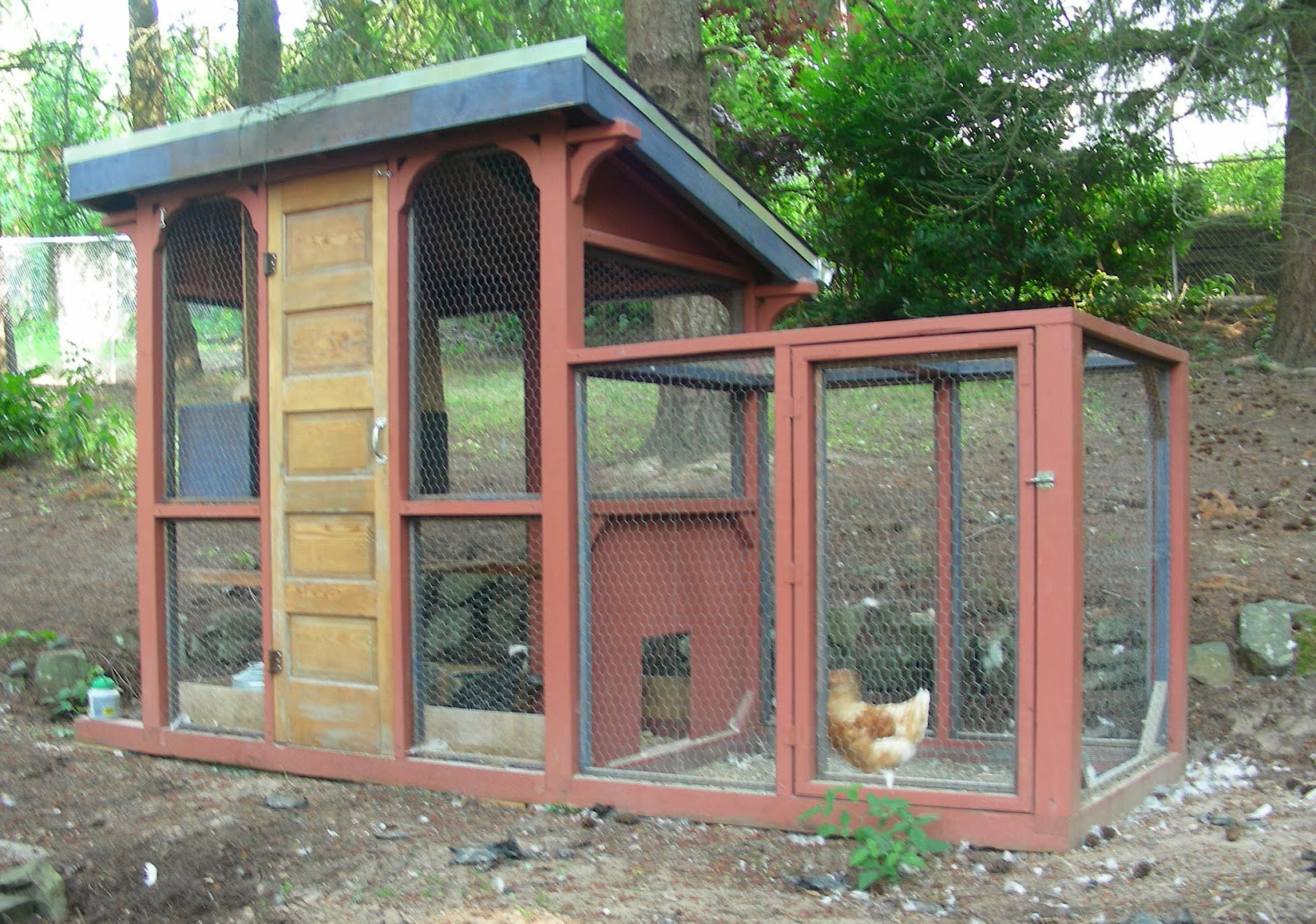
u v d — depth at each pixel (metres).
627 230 5.07
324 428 5.13
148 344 5.71
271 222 5.27
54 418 11.12
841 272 12.64
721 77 13.11
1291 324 11.93
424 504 4.88
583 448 4.64
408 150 4.89
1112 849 3.92
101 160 5.66
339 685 5.12
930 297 11.73
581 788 4.58
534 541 5.46
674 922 3.59
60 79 10.73
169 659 5.71
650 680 5.22
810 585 4.21
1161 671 5.01
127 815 4.85
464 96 4.61
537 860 4.13
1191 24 9.61
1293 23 10.23
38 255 12.98
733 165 13.25
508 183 5.25
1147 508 4.98
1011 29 10.24
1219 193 14.86
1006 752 4.91
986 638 5.65
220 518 5.50
